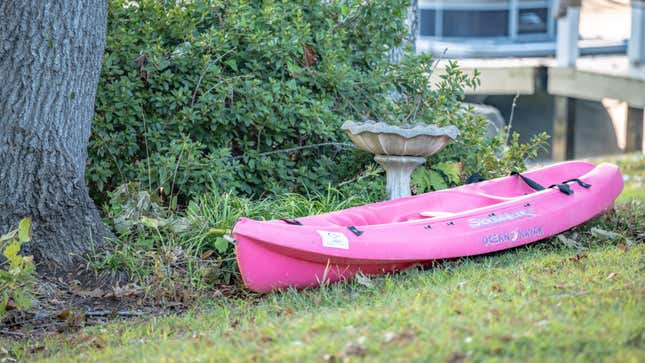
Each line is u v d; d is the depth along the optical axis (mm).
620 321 5531
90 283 7867
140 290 7781
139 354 5992
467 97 21906
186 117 9461
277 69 10094
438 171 10148
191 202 8773
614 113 22359
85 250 8078
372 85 10469
